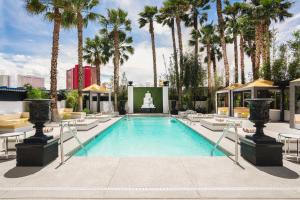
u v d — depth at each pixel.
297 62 20.48
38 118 5.50
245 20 27.56
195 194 3.88
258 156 5.45
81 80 20.58
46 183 4.37
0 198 3.72
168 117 25.02
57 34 16.11
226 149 7.32
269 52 21.73
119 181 4.48
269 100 5.54
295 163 5.70
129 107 29.67
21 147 5.43
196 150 9.53
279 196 3.80
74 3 18.55
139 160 5.94
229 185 4.27
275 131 10.52
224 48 27.30
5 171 5.07
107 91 25.47
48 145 5.67
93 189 4.09
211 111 28.52
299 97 17.91
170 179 4.59
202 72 29.50
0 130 10.31
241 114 18.78
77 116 17.09
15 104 17.23
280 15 24.22
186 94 30.06
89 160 5.95
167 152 9.18
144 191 4.00
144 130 15.80
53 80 15.94
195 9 32.16
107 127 13.91
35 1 15.38
